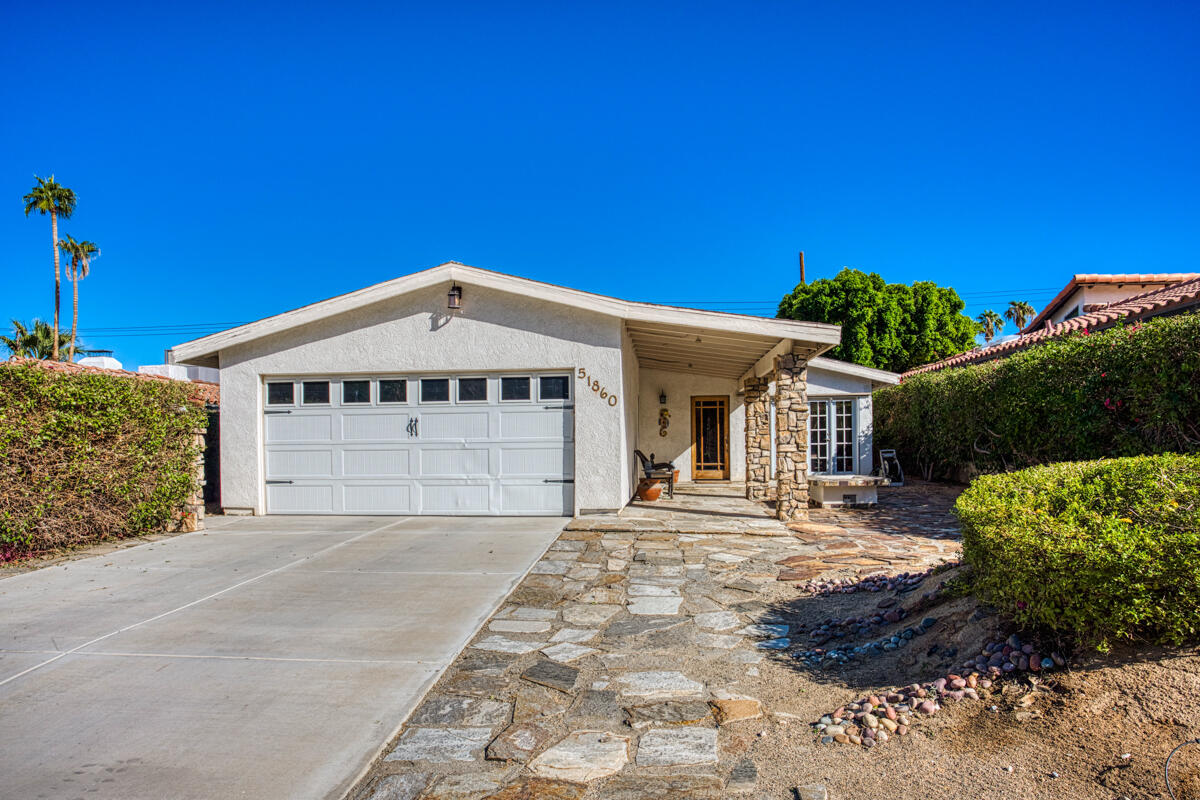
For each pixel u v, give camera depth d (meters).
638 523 9.96
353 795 3.06
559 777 3.19
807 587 6.49
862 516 11.21
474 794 3.05
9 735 3.58
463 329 10.83
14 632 5.21
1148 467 4.48
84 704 3.95
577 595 6.27
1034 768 2.96
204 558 7.82
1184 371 8.07
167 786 3.09
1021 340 16.45
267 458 11.25
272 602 6.01
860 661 4.51
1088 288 18.98
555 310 10.66
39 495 7.88
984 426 13.41
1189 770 2.71
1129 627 3.53
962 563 5.50
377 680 4.29
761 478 13.61
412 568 7.28
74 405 8.22
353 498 11.08
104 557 7.92
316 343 11.09
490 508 10.81
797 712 3.84
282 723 3.71
